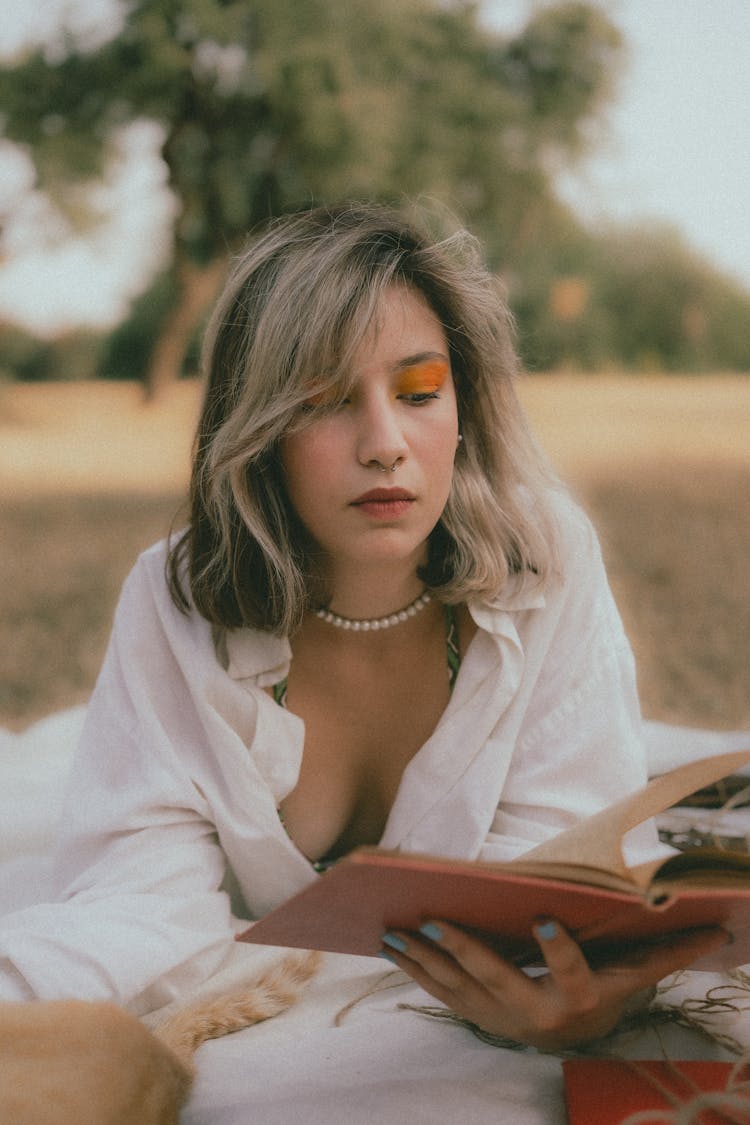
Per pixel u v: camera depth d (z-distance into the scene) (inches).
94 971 57.7
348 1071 54.8
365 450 57.6
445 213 68.9
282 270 60.4
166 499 445.7
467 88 614.5
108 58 622.2
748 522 339.6
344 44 588.1
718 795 88.7
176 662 68.3
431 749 67.2
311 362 57.7
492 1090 51.8
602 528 335.3
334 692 69.4
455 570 65.1
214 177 634.8
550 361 1219.2
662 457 522.9
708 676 190.9
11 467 581.9
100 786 68.1
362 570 64.6
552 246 995.9
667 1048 55.7
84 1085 46.9
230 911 69.8
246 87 612.4
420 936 51.3
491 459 66.7
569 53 644.1
